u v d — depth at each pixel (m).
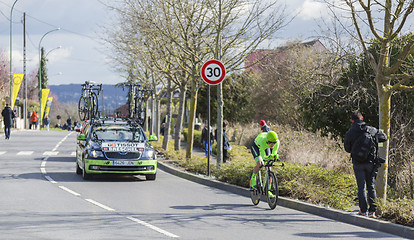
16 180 19.06
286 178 15.45
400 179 17.95
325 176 15.58
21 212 12.55
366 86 18.91
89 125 22.14
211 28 24.61
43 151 33.59
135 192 16.67
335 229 11.23
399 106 18.78
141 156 19.64
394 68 12.39
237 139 41.84
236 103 63.75
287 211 13.59
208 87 20.45
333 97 19.06
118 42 32.53
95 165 19.20
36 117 71.56
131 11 25.70
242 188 16.83
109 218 12.00
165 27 24.14
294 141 29.14
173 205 14.21
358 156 11.80
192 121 25.58
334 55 16.95
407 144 18.70
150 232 10.55
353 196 14.70
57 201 14.40
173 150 30.70
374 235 10.63
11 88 61.12
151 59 28.64
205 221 11.92
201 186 18.56
